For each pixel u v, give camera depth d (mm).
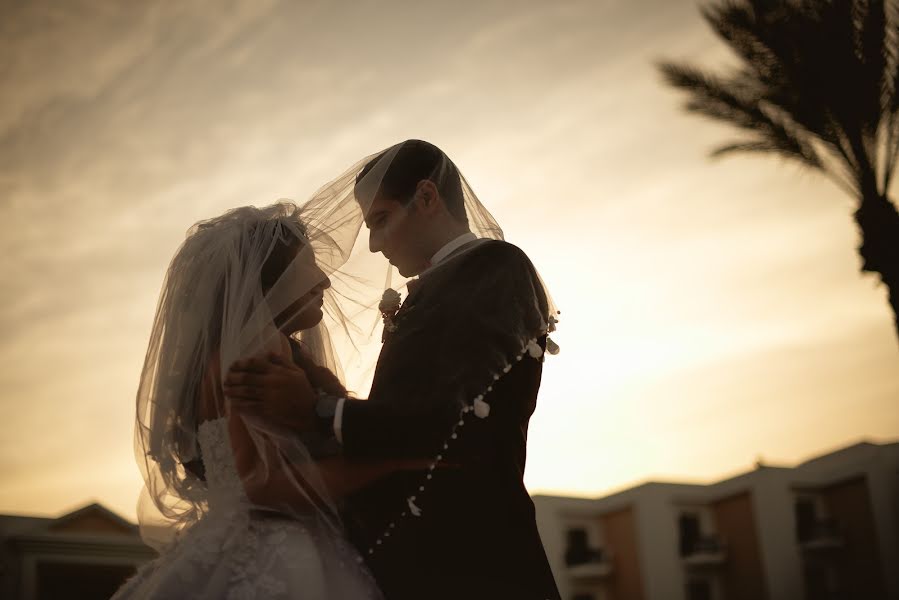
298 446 1717
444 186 2066
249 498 1754
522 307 1796
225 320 1848
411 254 2027
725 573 27734
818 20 10828
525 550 1744
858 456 28047
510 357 1705
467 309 1737
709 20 11320
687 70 11703
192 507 1934
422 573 1697
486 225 2141
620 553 27594
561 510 27766
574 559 27531
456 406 1608
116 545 16078
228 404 1792
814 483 28266
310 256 1945
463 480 1743
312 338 2072
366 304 2051
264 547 1738
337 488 1734
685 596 27172
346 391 1945
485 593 1672
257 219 1985
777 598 26531
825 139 11305
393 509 1704
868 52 10781
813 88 10938
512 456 1809
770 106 11547
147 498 1955
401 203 2027
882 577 26469
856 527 27453
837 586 27156
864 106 10898
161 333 1977
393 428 1605
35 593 15430
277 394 1696
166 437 1900
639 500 27547
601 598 27391
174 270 1992
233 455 1788
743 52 11188
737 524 27922
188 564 1723
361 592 1748
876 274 11578
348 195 2102
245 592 1682
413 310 1798
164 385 1912
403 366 1703
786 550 27078
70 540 15773
